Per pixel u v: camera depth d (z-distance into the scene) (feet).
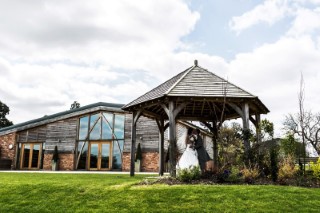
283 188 23.91
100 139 81.20
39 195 23.98
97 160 80.43
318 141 46.26
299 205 20.07
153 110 42.52
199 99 33.37
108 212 19.70
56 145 85.76
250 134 32.04
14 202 22.74
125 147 77.82
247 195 21.77
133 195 22.57
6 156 92.22
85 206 21.03
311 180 29.71
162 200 21.24
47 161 85.97
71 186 26.18
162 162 43.70
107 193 23.56
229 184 26.68
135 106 38.50
